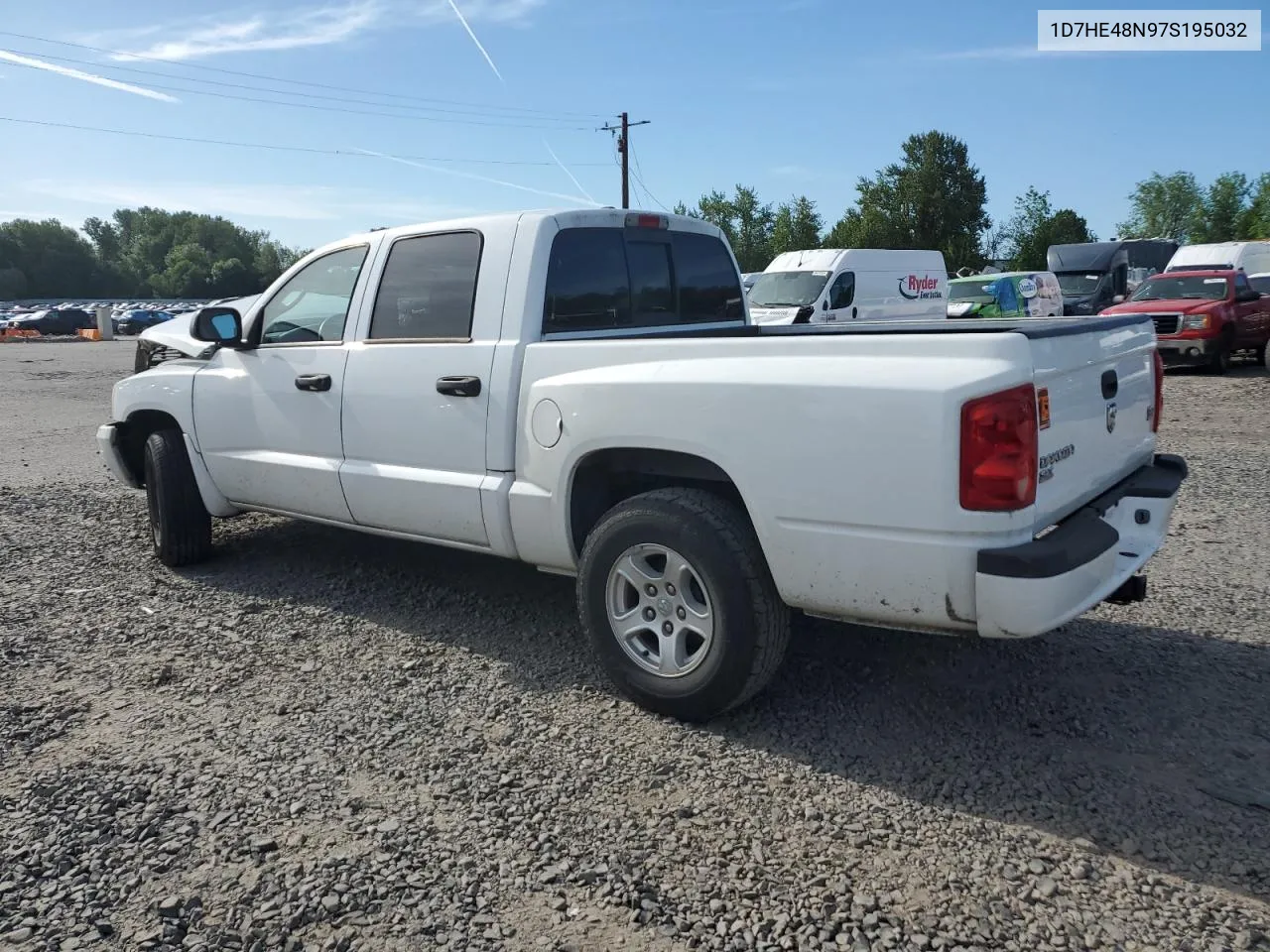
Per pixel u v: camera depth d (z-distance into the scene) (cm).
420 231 470
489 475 432
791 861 291
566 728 377
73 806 322
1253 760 347
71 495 806
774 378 342
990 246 6444
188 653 455
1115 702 393
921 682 414
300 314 525
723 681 361
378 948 256
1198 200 6581
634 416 375
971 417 307
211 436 555
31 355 2989
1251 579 540
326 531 668
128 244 12938
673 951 254
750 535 359
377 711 392
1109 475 392
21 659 446
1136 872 284
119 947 257
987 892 276
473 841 303
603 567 386
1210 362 1588
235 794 329
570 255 447
